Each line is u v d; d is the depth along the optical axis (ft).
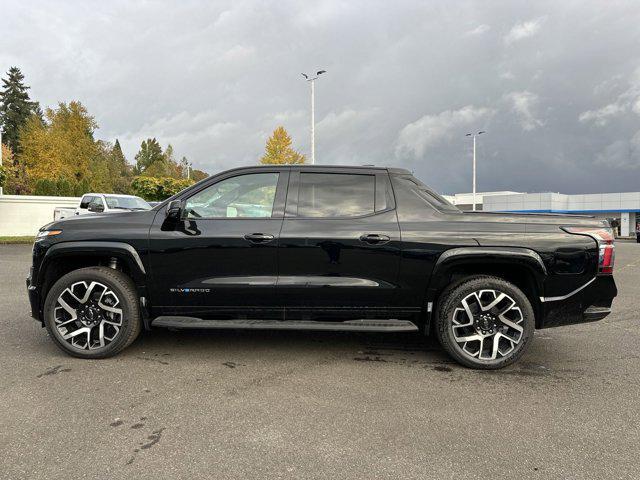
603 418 9.80
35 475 7.40
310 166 13.74
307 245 12.85
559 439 8.85
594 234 12.71
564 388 11.48
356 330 12.87
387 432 9.03
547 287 12.69
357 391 11.13
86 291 13.03
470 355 12.82
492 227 12.84
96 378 11.73
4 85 238.27
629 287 28.55
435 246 12.74
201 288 12.96
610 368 13.03
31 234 71.92
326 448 8.39
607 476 7.58
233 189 13.61
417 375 12.32
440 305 12.98
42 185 87.51
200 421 9.39
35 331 16.05
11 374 11.94
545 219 13.02
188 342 15.08
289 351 14.28
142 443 8.48
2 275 30.27
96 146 174.81
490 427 9.32
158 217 13.32
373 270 12.89
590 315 12.77
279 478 7.42
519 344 12.65
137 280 13.07
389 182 13.57
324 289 12.91
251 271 12.94
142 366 12.69
